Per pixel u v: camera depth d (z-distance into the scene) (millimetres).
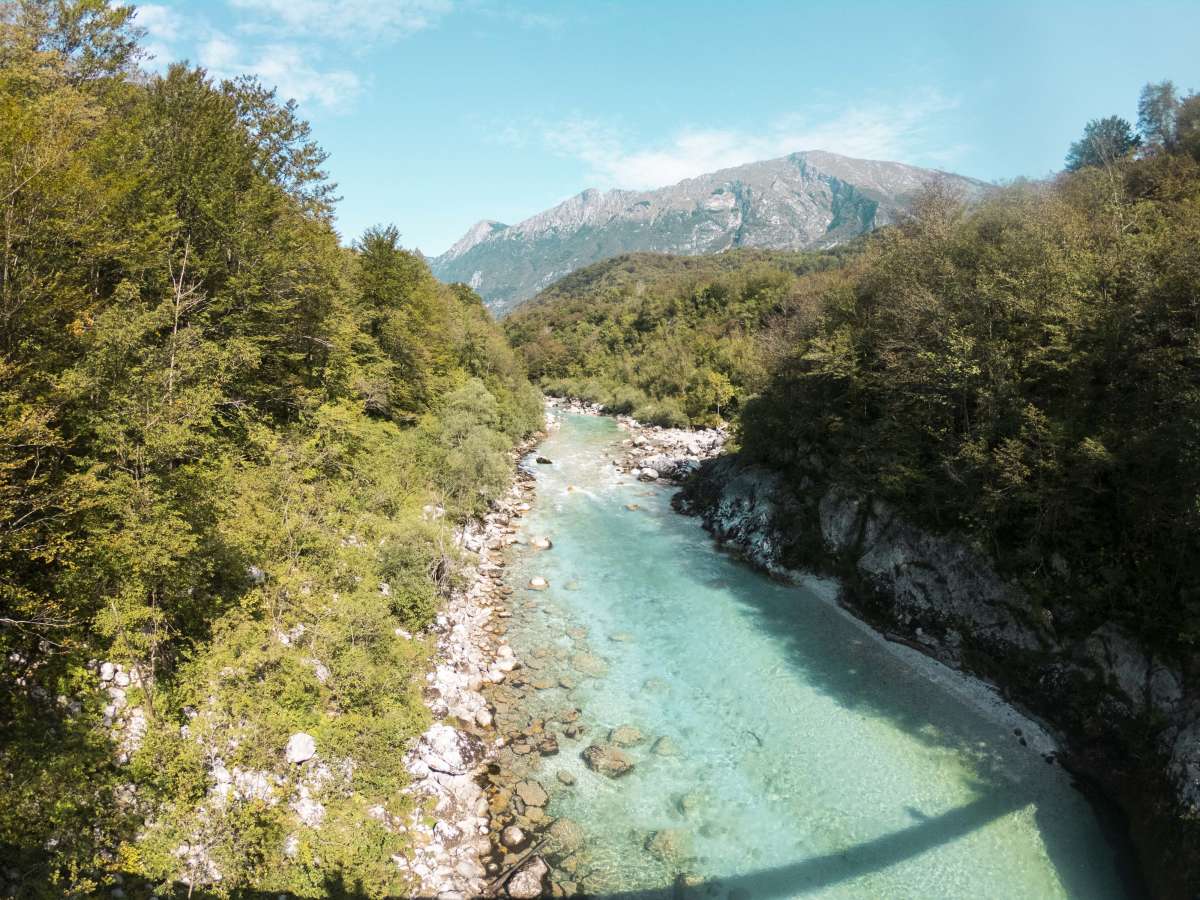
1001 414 23172
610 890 14344
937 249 28922
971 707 21672
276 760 14453
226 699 14547
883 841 16125
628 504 44344
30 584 12898
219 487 16859
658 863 15195
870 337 31984
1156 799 16047
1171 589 18625
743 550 35219
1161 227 23266
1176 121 36781
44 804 10969
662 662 24141
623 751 19109
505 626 26250
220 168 23562
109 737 12727
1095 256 22312
